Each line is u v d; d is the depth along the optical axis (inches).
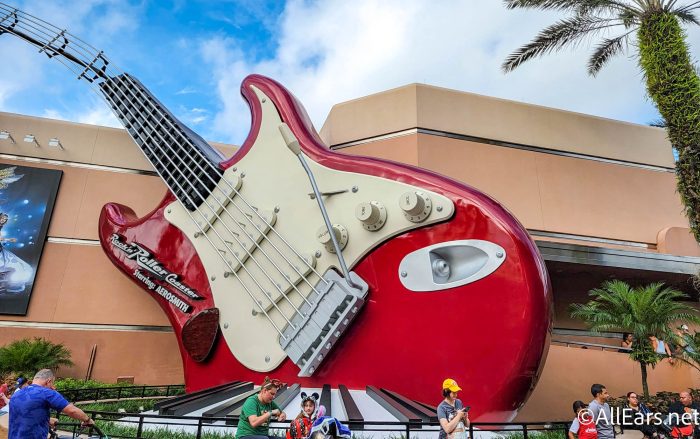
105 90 693.9
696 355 507.8
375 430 264.4
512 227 337.1
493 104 751.1
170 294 501.4
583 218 743.7
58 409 179.5
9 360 657.0
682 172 481.1
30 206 808.9
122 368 760.3
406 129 703.7
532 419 569.0
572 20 644.7
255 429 216.7
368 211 369.7
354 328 376.2
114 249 566.6
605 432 265.3
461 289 341.1
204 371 450.3
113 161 863.1
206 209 502.6
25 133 846.5
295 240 426.0
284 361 395.9
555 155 762.8
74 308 779.4
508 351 314.5
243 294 444.5
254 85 530.0
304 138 467.5
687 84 483.5
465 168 704.4
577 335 700.0
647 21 526.3
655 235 772.6
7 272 772.6
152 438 288.8
